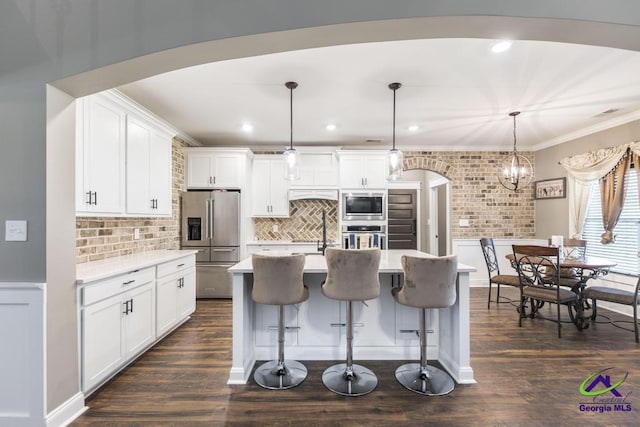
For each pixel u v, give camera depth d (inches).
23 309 67.9
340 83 112.6
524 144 206.5
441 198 245.6
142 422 73.1
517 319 145.6
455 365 94.0
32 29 67.9
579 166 171.5
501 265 212.4
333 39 67.2
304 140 196.1
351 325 91.9
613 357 106.1
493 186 213.6
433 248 255.4
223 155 185.2
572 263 130.8
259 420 73.9
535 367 99.3
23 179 67.6
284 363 99.7
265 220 211.3
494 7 60.4
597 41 68.9
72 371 75.2
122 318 94.4
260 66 99.7
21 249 67.9
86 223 108.1
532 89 117.8
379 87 116.1
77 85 71.7
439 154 213.3
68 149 74.0
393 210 259.6
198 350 112.5
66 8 67.7
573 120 155.4
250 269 91.1
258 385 89.1
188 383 90.3
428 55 93.1
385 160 197.6
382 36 67.1
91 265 101.0
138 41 66.2
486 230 212.8
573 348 113.4
